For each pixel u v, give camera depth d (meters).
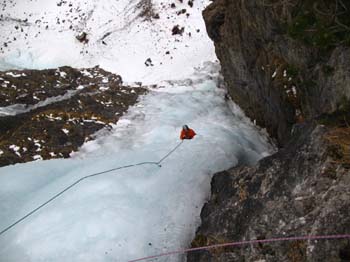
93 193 5.48
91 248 4.57
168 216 5.18
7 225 5.08
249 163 6.96
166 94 10.45
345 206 3.03
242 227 3.97
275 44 6.49
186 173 6.04
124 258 4.54
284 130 6.96
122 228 4.82
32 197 5.60
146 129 8.07
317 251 3.01
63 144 7.29
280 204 3.67
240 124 8.93
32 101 9.37
